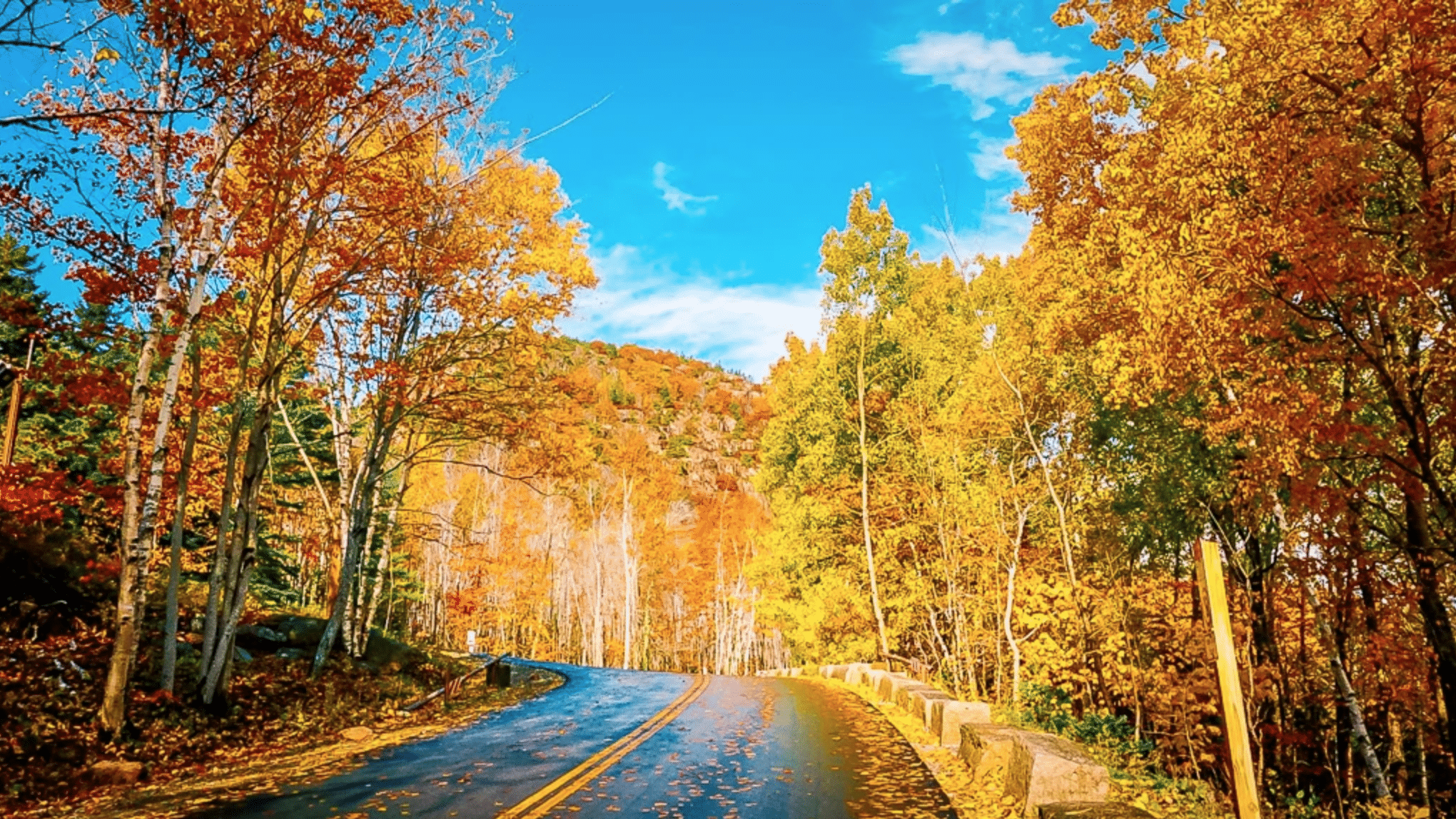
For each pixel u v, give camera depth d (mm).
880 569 28250
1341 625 12594
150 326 12133
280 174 12273
